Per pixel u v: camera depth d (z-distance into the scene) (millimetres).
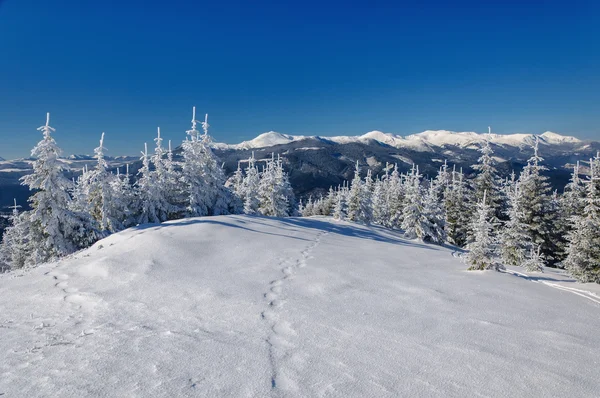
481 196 36938
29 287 9445
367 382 4504
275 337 6039
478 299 8727
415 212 34500
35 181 20703
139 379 4496
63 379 4504
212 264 11977
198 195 30766
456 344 5801
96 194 26219
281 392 4238
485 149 37031
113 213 26547
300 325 6645
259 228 19953
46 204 21219
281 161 49688
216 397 4105
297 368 4867
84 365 4895
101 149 25109
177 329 6387
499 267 13156
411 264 14141
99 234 22750
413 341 5910
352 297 8680
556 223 32156
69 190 22203
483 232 13344
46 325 6645
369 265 13141
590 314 7875
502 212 35406
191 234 15516
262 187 46062
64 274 10555
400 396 4180
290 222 25469
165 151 29969
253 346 5621
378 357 5266
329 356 5277
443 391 4309
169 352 5340
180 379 4508
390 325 6695
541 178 30844
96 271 10648
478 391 4316
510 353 5469
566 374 4789
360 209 47781
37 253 21625
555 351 5586
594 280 16266
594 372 4871
